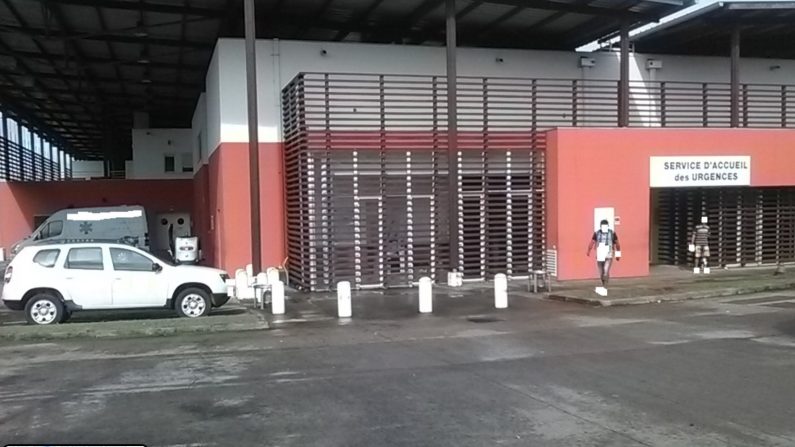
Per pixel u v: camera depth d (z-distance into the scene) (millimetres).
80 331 11602
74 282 13203
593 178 19312
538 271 17719
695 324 11820
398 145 18922
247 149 19594
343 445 5645
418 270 19016
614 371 8266
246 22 16953
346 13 20438
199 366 9055
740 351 9367
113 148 50625
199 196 30984
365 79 19953
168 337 11578
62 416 6641
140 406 6988
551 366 8633
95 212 23344
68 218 23203
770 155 20938
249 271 17203
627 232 19516
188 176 38031
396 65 20281
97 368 9016
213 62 21984
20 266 13133
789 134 21125
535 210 19984
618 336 10812
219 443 5750
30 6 20188
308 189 17875
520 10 19953
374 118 19219
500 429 6000
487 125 19859
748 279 18172
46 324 12812
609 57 22281
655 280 18562
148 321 12648
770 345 9766
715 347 9688
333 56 19891
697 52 25266
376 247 18625
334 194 18281
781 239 22562
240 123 19547
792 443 5516
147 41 23766
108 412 6766
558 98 20969
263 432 6039
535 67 21594
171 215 37438
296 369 8750
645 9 20078
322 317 13727
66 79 30859
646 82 22797
